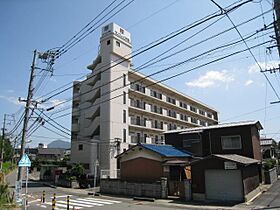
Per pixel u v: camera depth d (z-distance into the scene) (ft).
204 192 59.11
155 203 56.65
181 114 161.89
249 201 55.21
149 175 74.54
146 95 127.95
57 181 110.93
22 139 59.93
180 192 61.87
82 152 117.39
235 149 80.53
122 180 76.79
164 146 85.66
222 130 84.12
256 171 70.08
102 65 115.65
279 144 167.32
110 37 115.34
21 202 56.95
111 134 107.24
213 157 59.11
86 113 126.82
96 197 69.67
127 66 120.37
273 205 49.39
